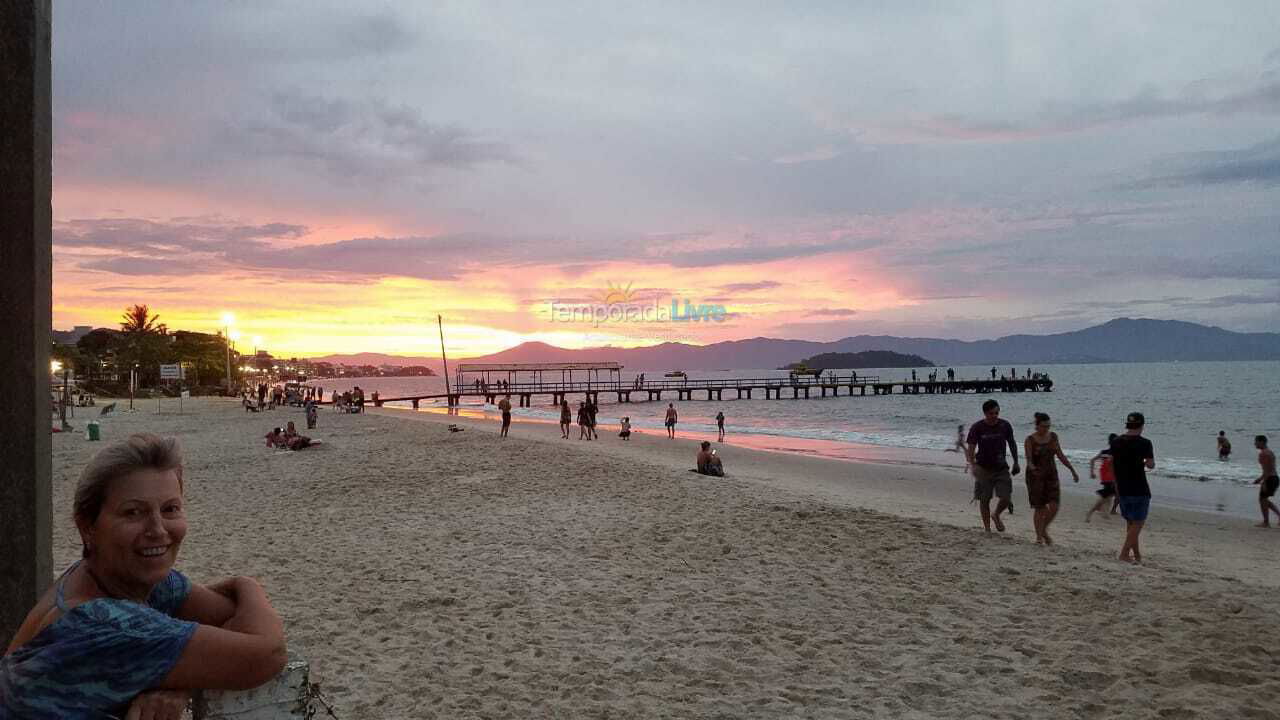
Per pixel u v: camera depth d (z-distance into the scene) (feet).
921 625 18.83
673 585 22.66
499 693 14.89
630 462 55.67
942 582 22.52
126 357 252.21
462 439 74.64
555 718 13.76
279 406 158.92
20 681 3.75
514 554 26.84
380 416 122.52
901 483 60.54
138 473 4.30
